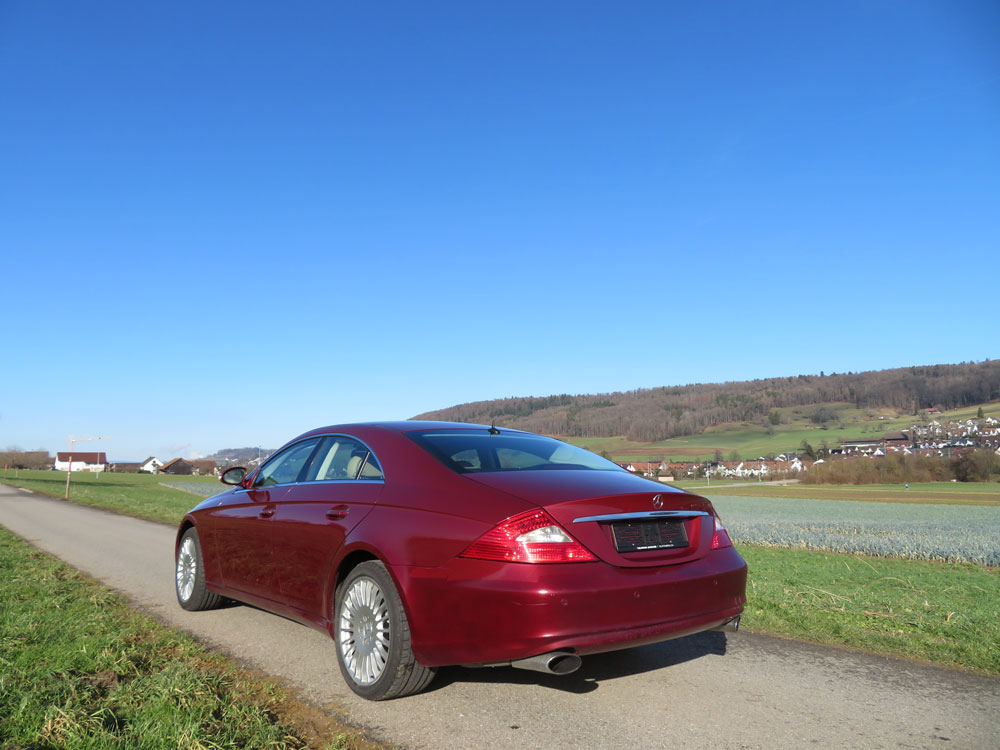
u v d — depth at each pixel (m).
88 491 36.09
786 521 30.22
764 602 6.10
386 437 4.19
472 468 3.70
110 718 3.07
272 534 4.52
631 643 3.12
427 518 3.40
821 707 3.47
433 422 4.58
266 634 4.85
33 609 5.38
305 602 4.13
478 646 3.05
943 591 7.97
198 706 3.19
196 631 4.93
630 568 3.21
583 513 3.18
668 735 3.08
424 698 3.54
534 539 3.05
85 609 5.48
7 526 14.19
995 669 4.18
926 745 3.01
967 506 50.56
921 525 27.75
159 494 35.12
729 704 3.50
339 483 4.22
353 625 3.68
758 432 198.62
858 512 41.75
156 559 8.93
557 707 3.42
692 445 184.12
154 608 5.76
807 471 105.12
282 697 3.51
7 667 3.74
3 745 2.75
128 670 3.84
